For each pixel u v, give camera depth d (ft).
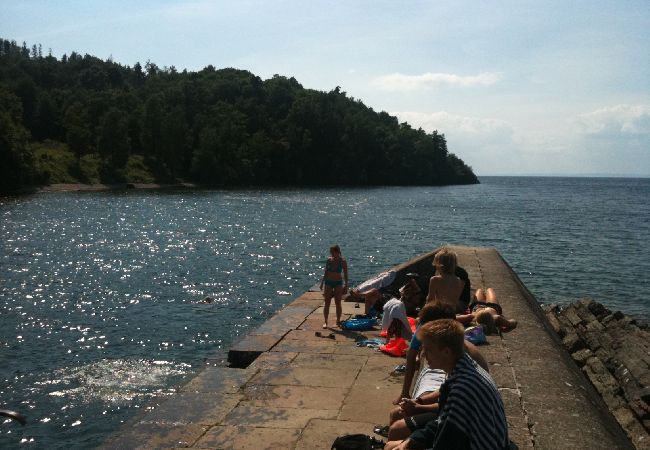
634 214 258.78
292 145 490.08
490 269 48.52
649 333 50.75
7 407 37.35
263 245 131.54
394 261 114.01
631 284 97.25
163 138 407.03
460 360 12.84
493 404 12.33
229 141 441.27
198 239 138.72
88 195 282.15
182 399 25.70
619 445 17.92
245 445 21.34
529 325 31.40
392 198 343.26
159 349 51.24
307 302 45.52
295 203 274.16
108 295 74.79
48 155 345.31
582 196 442.91
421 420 16.85
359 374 28.96
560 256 127.54
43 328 57.88
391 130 629.10
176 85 573.74
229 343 53.62
